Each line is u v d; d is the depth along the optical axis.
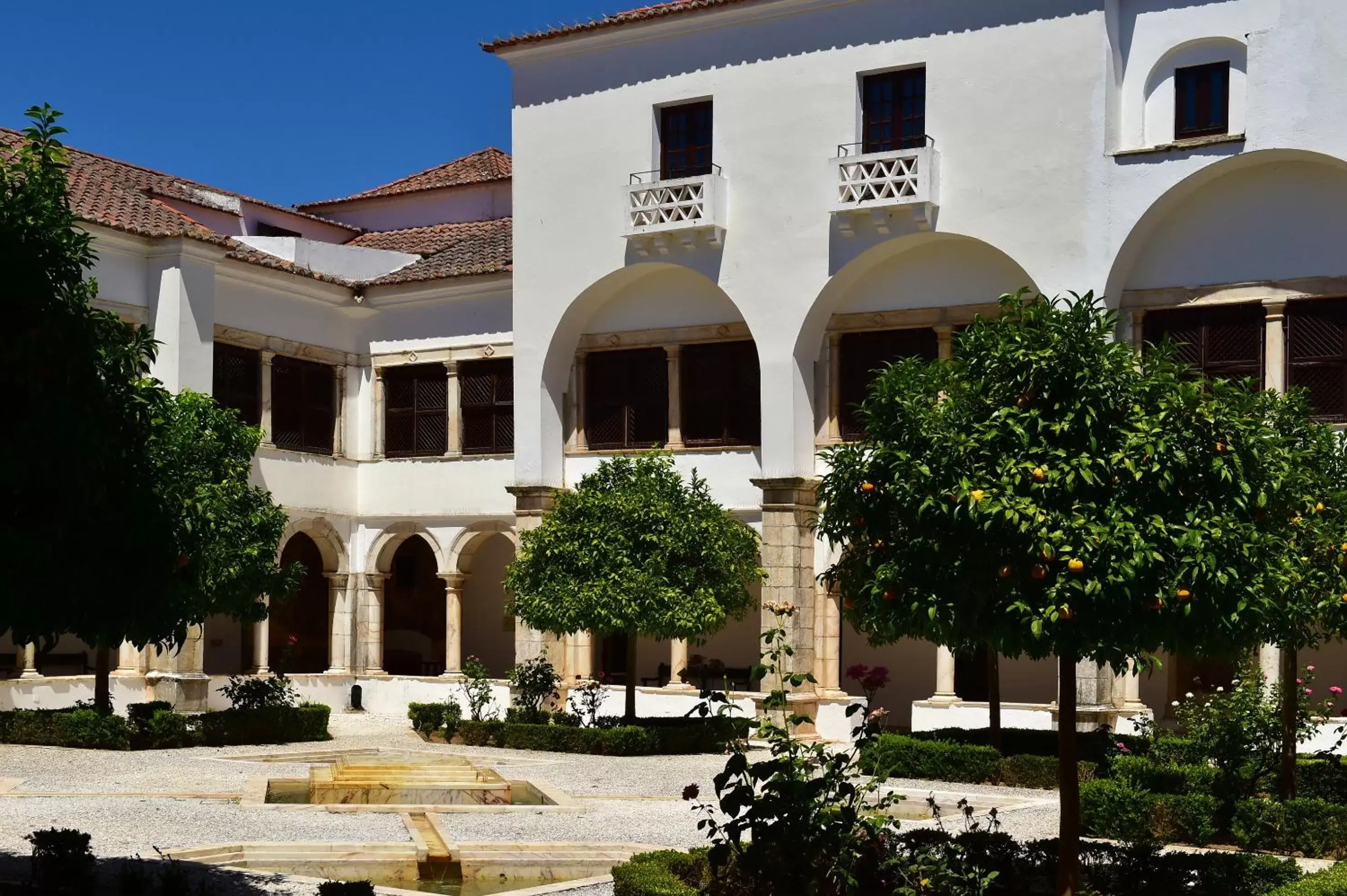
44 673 33.00
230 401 32.94
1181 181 26.62
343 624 36.00
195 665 30.84
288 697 29.61
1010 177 28.00
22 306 12.38
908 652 34.09
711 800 21.19
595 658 36.66
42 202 12.70
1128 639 12.17
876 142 29.61
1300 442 17.30
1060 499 12.34
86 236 13.10
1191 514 12.27
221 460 27.02
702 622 26.59
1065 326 12.76
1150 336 27.94
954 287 29.39
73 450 12.12
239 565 26.38
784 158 30.16
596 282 32.16
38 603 12.22
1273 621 13.80
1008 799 21.23
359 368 36.50
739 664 35.97
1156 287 27.69
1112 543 11.92
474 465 35.03
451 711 29.62
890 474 12.93
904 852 14.41
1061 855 12.73
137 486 13.15
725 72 30.83
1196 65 27.30
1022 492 12.37
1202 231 27.34
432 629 40.19
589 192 32.31
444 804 20.84
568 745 27.16
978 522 12.23
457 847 16.38
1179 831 18.06
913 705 30.02
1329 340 26.55
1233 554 12.26
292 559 38.44
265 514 27.19
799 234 29.95
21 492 12.13
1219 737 19.92
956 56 28.56
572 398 33.47
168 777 22.31
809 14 30.02
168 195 35.69
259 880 14.59
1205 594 12.15
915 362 13.48
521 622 32.50
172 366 30.61
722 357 32.19
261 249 35.09
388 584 40.72
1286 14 25.98
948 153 28.59
